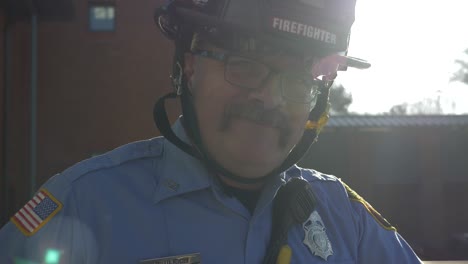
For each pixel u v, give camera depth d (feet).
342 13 4.24
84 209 4.08
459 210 62.39
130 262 3.98
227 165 4.25
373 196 61.93
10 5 41.22
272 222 4.49
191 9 4.23
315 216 4.75
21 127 43.96
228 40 4.08
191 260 4.09
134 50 45.32
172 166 4.29
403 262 5.15
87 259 4.01
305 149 4.65
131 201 4.14
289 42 4.04
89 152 45.09
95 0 44.98
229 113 4.13
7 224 4.17
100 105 45.27
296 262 4.49
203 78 4.22
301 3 4.08
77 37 45.03
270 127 4.16
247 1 4.04
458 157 62.64
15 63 43.37
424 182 62.34
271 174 4.41
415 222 62.23
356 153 61.52
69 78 44.96
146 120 45.34
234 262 4.19
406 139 62.39
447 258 56.18
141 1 45.39
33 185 43.45
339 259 4.72
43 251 3.97
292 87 4.19
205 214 4.21
